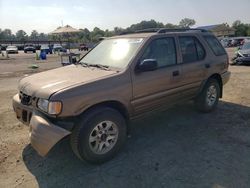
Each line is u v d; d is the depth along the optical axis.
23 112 3.64
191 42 4.95
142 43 4.06
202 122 4.97
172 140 4.20
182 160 3.55
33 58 29.52
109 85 3.49
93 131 3.36
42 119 3.18
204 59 5.12
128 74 3.72
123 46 4.27
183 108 5.80
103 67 4.04
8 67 18.41
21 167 3.48
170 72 4.31
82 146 3.27
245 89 7.75
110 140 3.56
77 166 3.48
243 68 13.08
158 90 4.16
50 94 3.13
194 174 3.20
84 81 3.39
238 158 3.56
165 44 4.39
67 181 3.15
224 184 2.98
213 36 5.64
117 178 3.18
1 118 5.48
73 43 68.88
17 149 4.00
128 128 3.89
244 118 5.15
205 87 5.22
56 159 3.66
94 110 3.37
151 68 3.73
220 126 4.75
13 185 3.10
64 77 3.66
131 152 3.82
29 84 3.62
